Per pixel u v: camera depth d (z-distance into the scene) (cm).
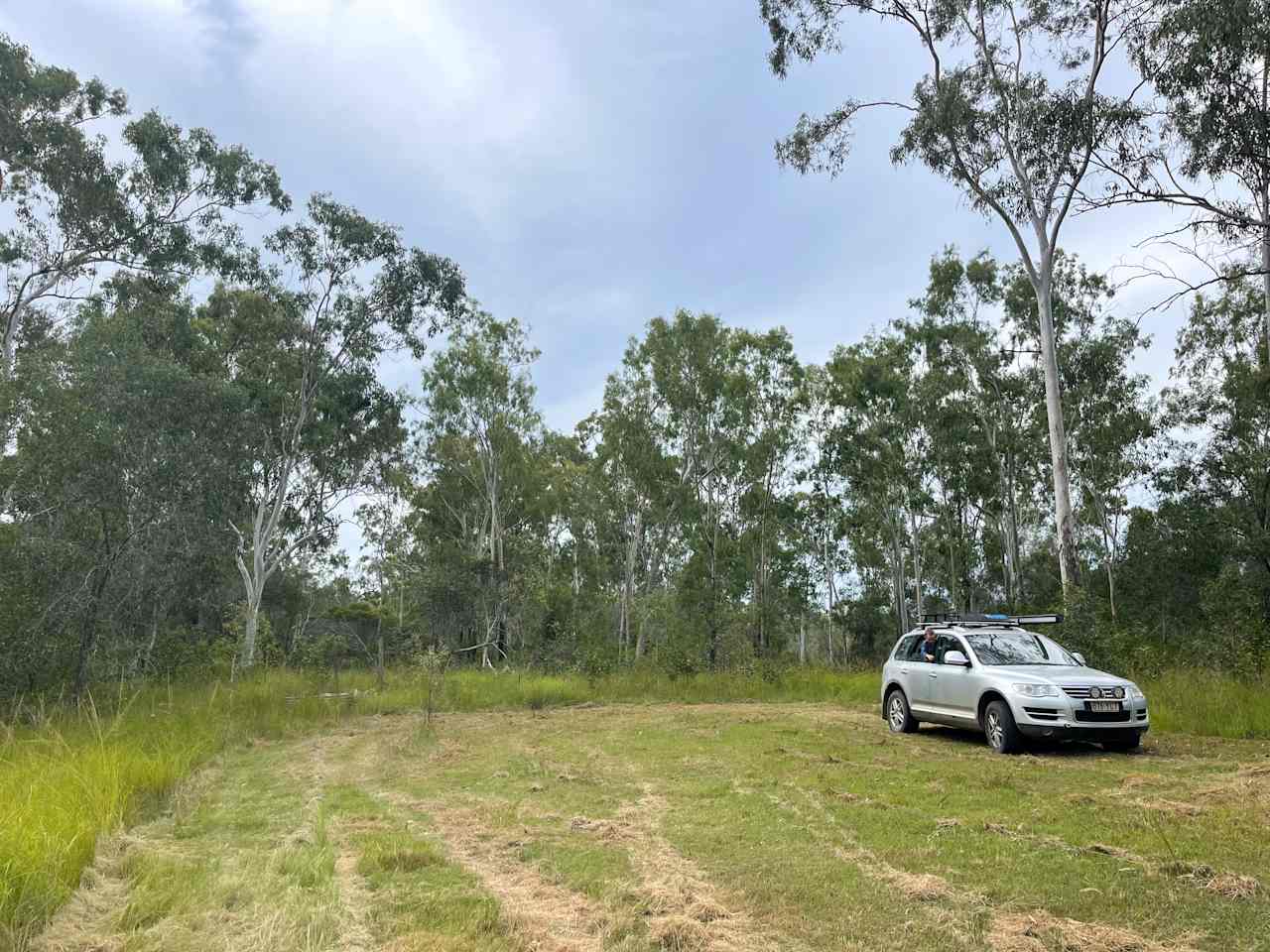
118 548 1644
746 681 2333
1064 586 1956
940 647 1316
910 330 4094
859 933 448
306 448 3559
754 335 4156
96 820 676
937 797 815
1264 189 1886
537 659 2970
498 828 716
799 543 5341
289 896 516
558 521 5503
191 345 2883
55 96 2669
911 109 2341
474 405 4309
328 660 2867
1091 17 2133
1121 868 563
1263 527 3819
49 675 1478
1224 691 1412
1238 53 1644
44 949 445
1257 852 598
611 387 4112
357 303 3472
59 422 1605
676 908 495
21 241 2758
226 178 2942
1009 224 2252
